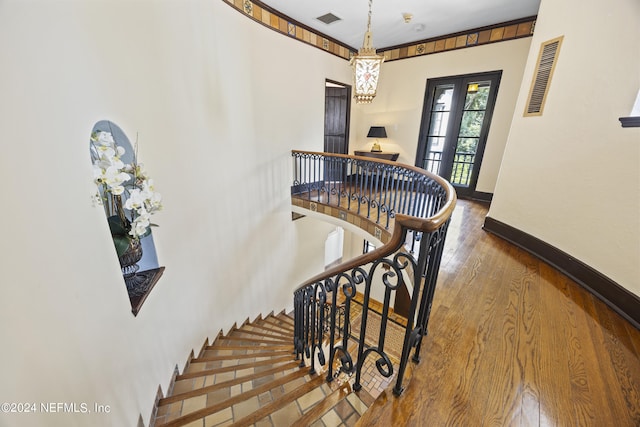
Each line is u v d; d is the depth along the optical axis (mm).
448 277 2119
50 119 1061
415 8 3426
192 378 2334
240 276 3859
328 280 1336
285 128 4223
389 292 969
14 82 888
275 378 2045
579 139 2074
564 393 1140
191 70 2502
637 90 1687
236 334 3721
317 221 5641
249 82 3428
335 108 5438
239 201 3598
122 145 1767
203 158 2809
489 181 4570
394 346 4160
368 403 1282
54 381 964
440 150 4984
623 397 1126
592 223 1944
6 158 827
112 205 1784
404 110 5156
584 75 2043
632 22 1712
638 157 1639
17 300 830
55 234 1033
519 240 2689
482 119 4453
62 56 1178
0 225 786
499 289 1947
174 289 2400
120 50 1681
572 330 1530
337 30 4242
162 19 2107
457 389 1150
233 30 3053
